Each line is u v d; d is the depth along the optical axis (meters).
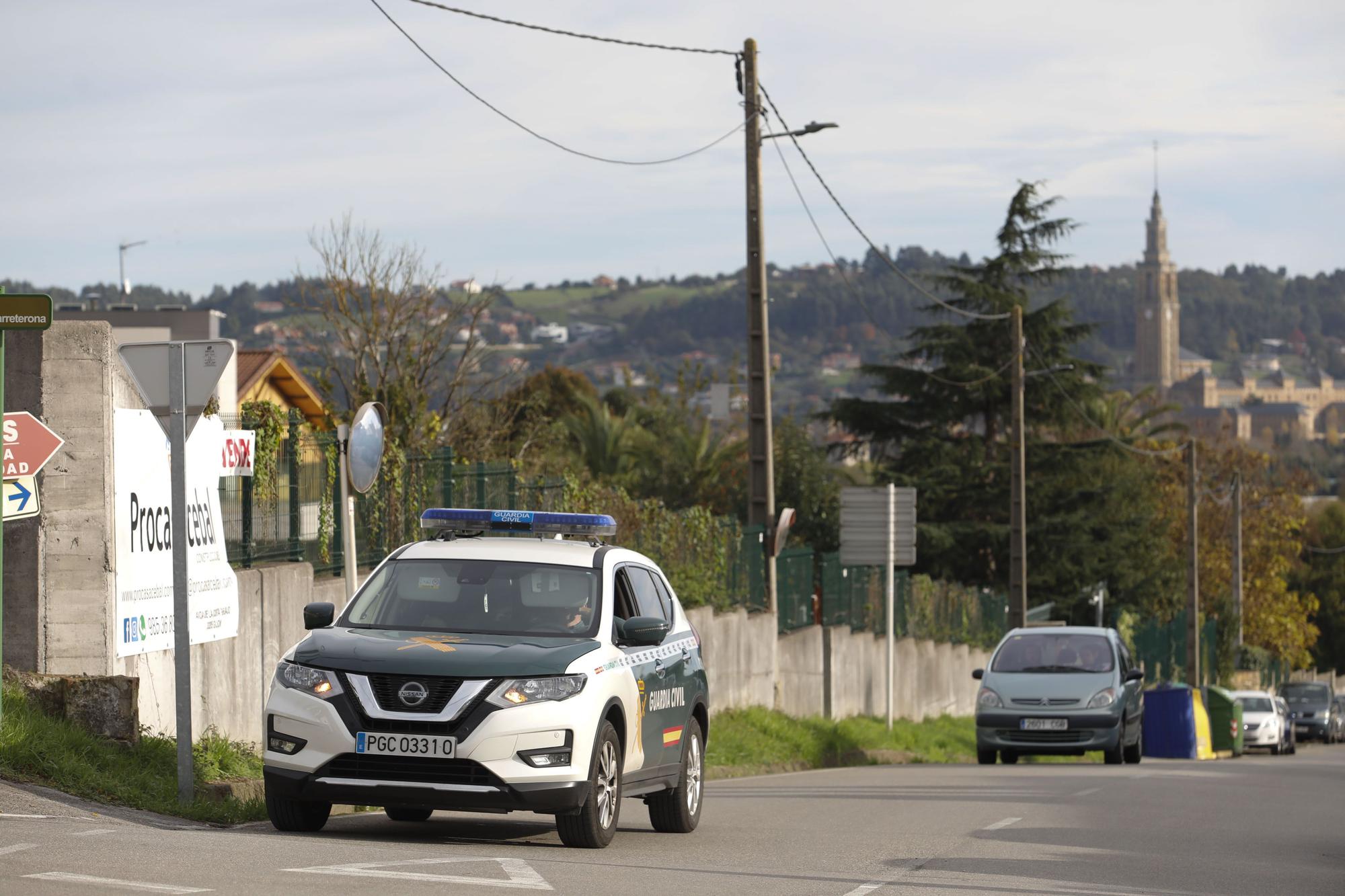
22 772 42.94
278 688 37.94
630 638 40.88
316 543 62.97
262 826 42.34
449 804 36.75
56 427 49.44
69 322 49.66
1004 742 95.56
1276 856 46.47
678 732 45.66
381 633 39.72
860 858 42.31
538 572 42.03
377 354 126.31
